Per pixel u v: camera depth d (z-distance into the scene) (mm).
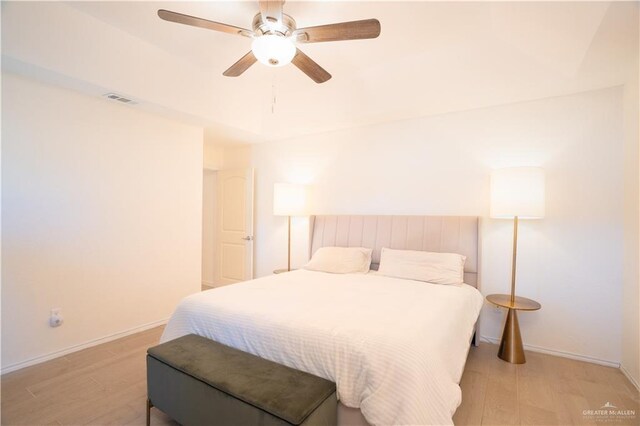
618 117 2518
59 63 2248
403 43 2566
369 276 2980
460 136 3166
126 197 3020
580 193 2637
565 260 2680
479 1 2037
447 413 1303
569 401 2006
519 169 2514
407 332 1512
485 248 3008
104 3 2221
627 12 1715
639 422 1801
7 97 2266
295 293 2270
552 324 2721
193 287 3648
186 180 3570
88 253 2740
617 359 2471
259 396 1317
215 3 2123
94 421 1776
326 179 4004
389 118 3449
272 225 4508
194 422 1519
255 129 3994
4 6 2012
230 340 1820
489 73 2629
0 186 2250
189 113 3184
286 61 1995
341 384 1421
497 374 2357
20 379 2199
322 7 2107
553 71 2420
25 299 2375
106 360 2504
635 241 2238
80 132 2670
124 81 2627
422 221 3209
